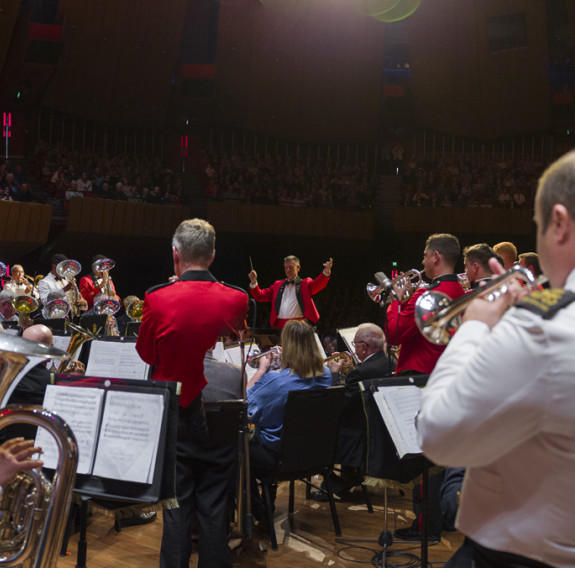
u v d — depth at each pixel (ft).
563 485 3.31
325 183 60.75
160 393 8.43
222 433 9.36
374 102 66.44
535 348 3.21
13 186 46.57
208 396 9.70
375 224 61.87
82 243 52.01
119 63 57.41
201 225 9.29
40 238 46.29
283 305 22.90
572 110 65.16
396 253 62.80
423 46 64.64
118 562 10.93
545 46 62.54
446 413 3.36
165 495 8.34
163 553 8.93
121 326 19.69
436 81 66.39
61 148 55.31
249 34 61.46
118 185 52.70
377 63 64.18
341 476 15.46
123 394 8.63
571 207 3.50
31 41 49.49
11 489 5.87
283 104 66.28
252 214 56.90
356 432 13.76
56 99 56.85
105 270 20.40
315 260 63.93
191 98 62.03
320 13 60.95
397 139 70.03
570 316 3.25
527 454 3.42
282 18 60.90
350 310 59.88
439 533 12.02
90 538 12.00
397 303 11.93
